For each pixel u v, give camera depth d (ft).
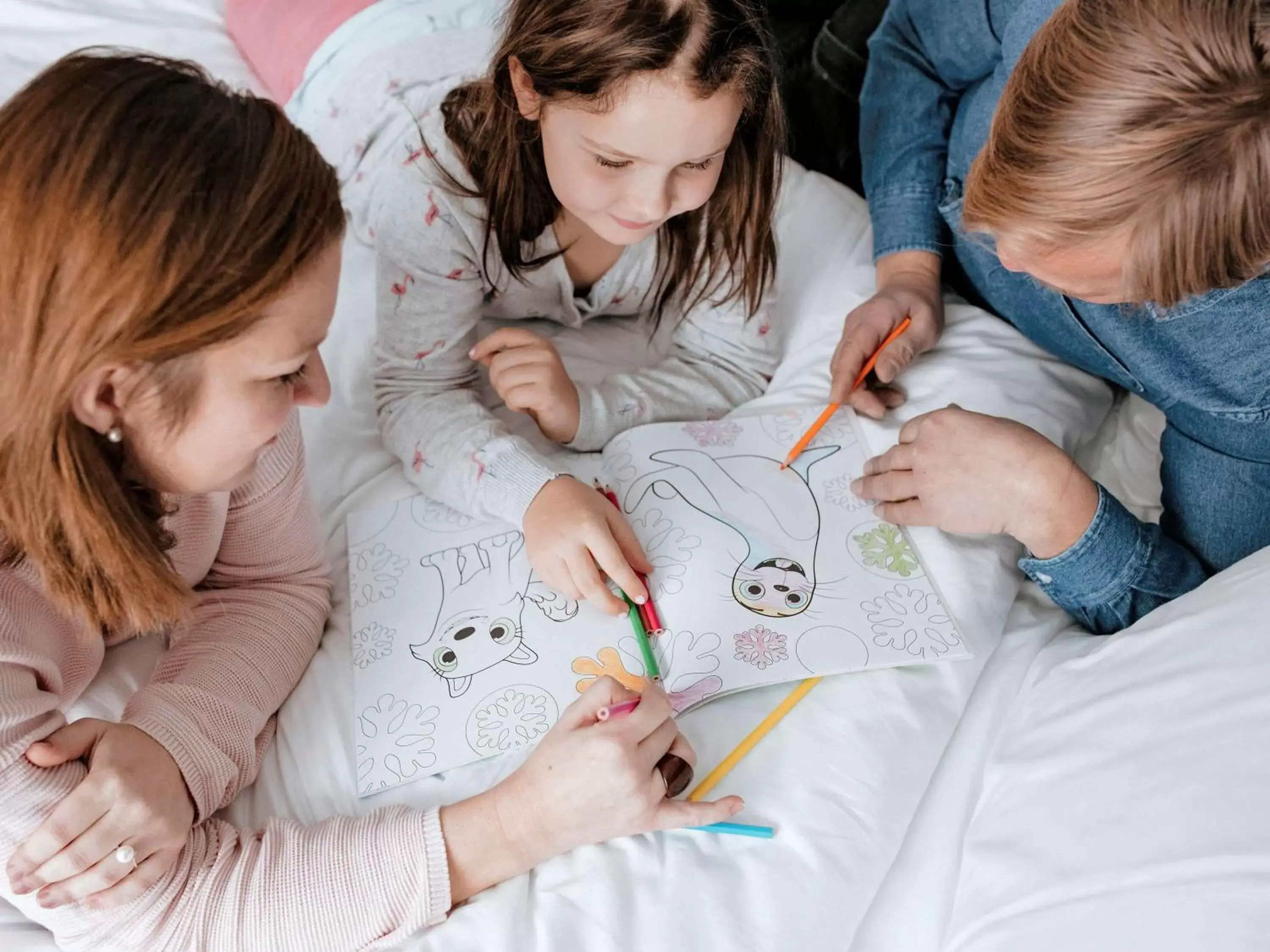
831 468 3.07
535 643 2.66
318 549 2.82
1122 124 1.86
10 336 1.70
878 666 2.58
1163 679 2.26
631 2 2.50
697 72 2.50
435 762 2.45
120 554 1.92
